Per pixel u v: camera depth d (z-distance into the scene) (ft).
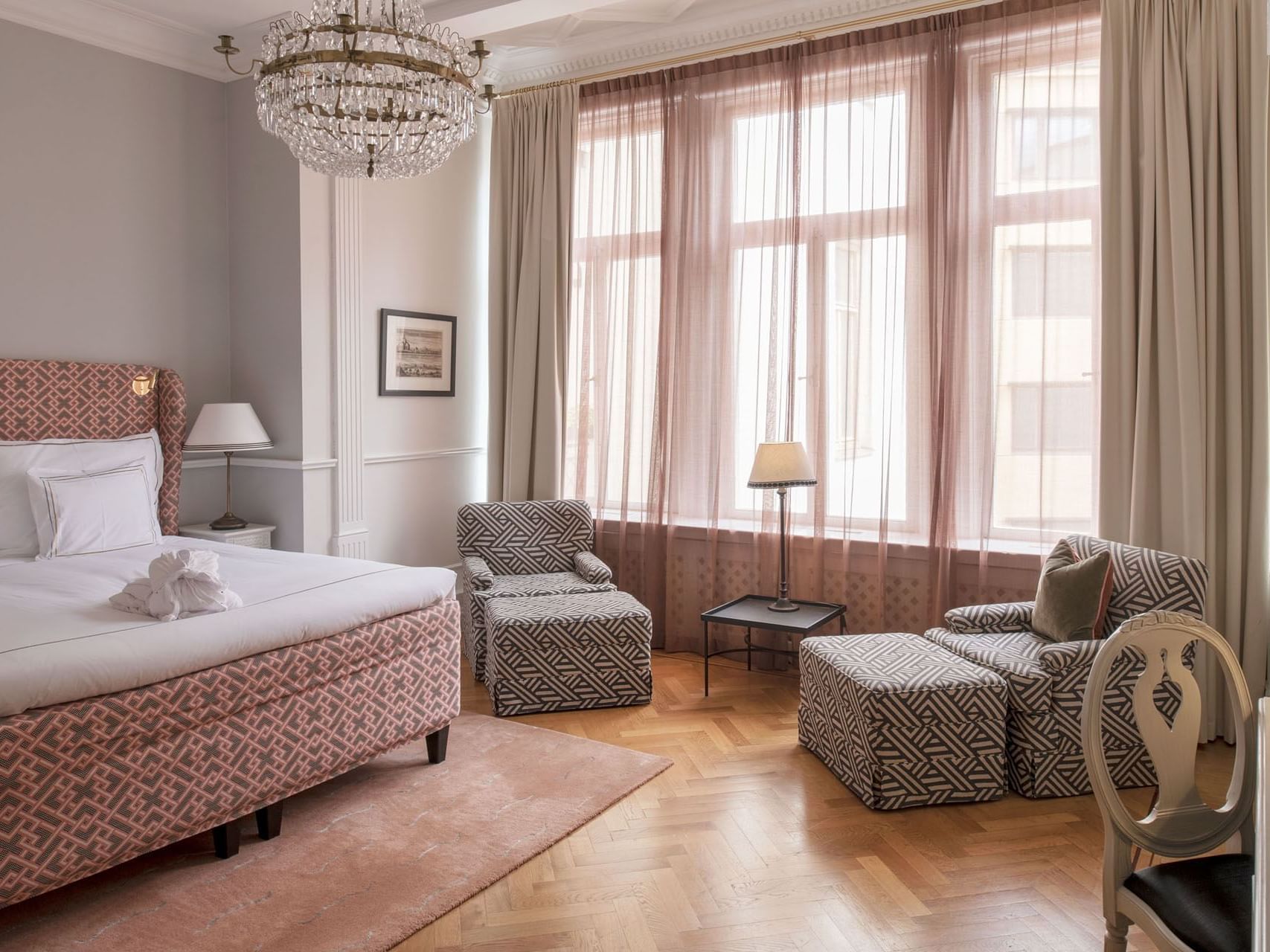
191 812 8.40
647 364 16.70
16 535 12.34
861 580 14.93
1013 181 13.42
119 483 13.19
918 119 14.05
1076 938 7.69
